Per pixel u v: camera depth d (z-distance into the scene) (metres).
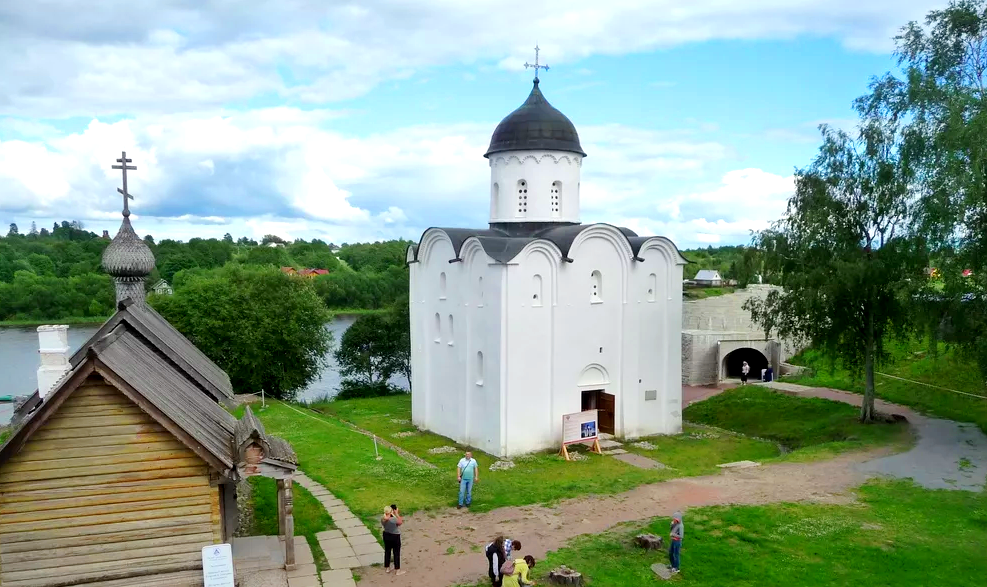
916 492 23.23
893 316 32.38
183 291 52.88
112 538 13.95
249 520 19.91
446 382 36.38
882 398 39.50
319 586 15.73
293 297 53.22
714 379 55.50
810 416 37.66
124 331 17.30
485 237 33.00
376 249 189.75
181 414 14.52
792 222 34.34
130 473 13.98
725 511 21.05
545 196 36.38
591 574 16.45
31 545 13.56
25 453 13.47
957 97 27.33
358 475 24.47
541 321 32.44
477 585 15.84
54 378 20.59
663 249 35.72
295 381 52.94
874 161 32.00
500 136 36.91
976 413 34.66
